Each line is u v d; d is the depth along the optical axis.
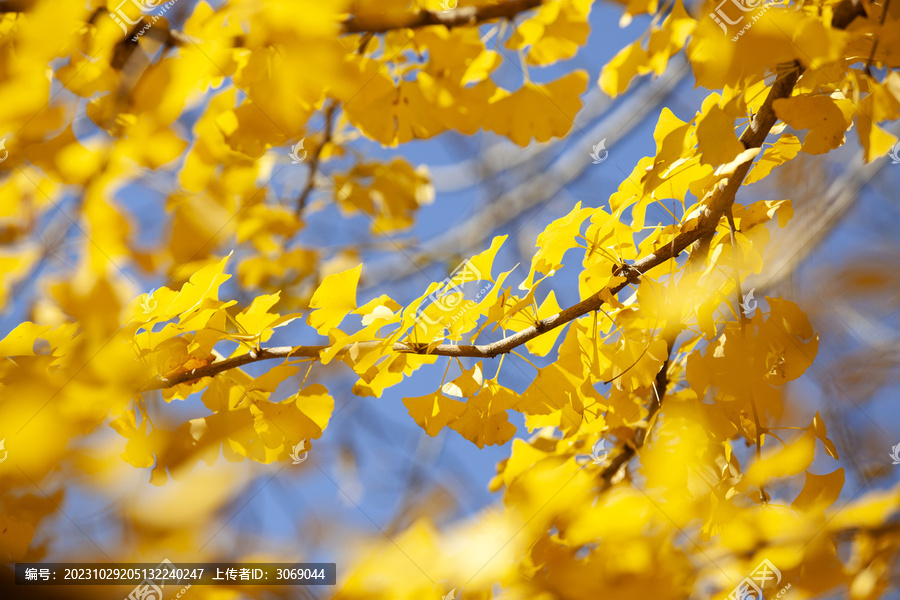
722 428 1.17
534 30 1.17
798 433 1.18
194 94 1.17
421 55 1.17
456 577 1.15
